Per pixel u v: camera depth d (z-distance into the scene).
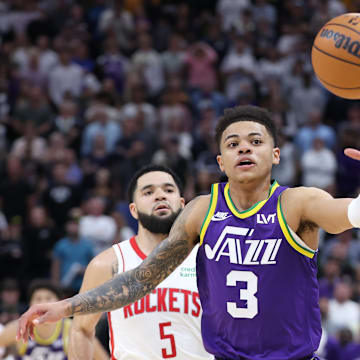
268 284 8.52
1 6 42.62
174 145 32.34
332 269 27.08
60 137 32.97
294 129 37.56
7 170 32.75
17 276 27.61
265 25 43.75
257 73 40.50
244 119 9.02
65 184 31.08
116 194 31.30
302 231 8.62
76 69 38.69
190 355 11.77
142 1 45.47
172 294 11.82
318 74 10.01
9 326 16.83
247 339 8.60
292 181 33.66
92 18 44.00
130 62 40.84
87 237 28.58
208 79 39.97
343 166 34.28
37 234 28.61
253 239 8.64
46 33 41.38
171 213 12.24
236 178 8.80
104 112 34.94
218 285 8.76
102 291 8.94
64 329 16.67
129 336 11.86
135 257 12.26
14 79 37.59
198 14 46.47
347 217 7.98
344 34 9.62
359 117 38.53
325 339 23.62
